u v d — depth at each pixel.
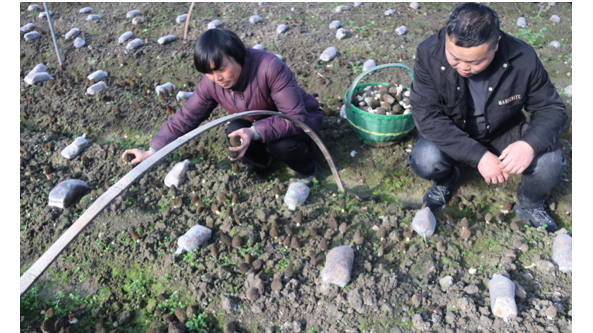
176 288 2.89
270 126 3.10
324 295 2.75
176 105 4.55
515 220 3.29
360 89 4.16
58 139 4.30
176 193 3.51
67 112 4.59
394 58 5.15
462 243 3.04
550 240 3.01
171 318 2.73
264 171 3.81
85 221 2.08
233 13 6.33
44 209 3.44
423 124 2.88
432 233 3.07
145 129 4.36
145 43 5.52
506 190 3.55
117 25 6.07
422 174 3.28
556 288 2.72
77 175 3.81
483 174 2.75
